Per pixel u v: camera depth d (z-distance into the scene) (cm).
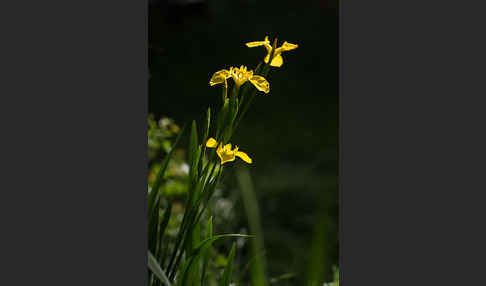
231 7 1043
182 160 336
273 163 593
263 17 1049
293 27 1034
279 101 804
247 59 913
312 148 632
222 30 966
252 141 666
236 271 244
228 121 144
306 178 537
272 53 146
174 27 540
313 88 848
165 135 326
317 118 730
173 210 287
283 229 432
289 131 695
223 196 323
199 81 797
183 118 673
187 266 148
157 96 732
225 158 143
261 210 470
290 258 356
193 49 888
